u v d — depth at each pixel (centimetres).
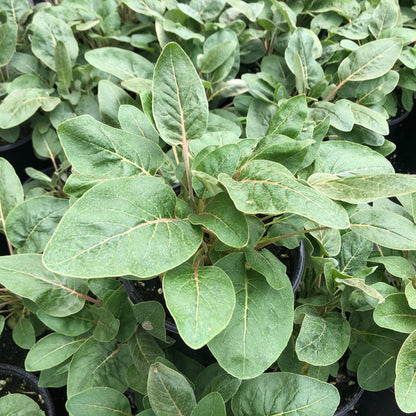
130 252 20
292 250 34
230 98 47
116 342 30
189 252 21
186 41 44
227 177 22
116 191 22
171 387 23
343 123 37
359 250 32
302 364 30
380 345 29
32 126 44
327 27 46
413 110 49
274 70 44
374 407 35
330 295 30
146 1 43
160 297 33
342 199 23
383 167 30
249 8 43
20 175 47
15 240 32
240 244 21
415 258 33
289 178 21
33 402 29
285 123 27
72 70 43
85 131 24
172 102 25
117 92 36
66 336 31
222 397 24
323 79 39
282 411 25
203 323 20
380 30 44
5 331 39
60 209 33
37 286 29
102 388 26
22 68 44
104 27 46
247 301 25
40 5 48
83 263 19
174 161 36
